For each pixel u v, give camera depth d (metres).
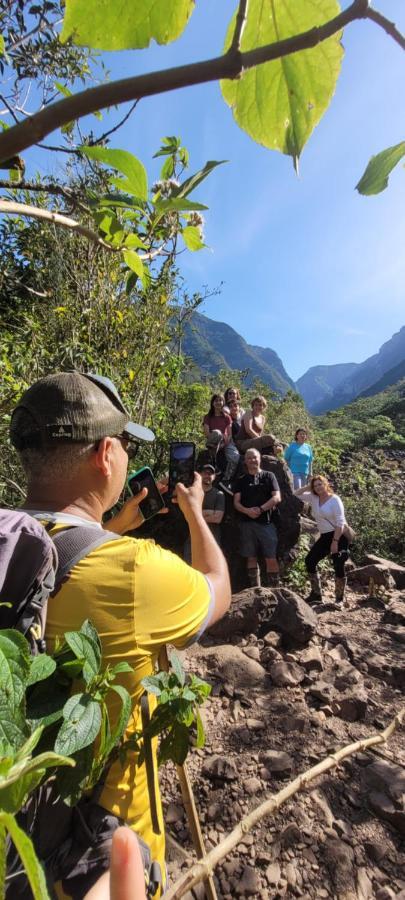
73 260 4.75
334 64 0.51
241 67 0.32
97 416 0.98
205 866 0.79
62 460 0.96
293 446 7.75
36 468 0.97
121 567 0.85
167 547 5.30
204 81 0.32
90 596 0.82
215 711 2.91
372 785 2.43
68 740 0.57
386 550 8.52
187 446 1.50
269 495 5.33
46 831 0.71
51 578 0.67
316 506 5.41
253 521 5.32
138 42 0.47
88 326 4.50
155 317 4.64
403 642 4.03
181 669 1.00
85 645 0.64
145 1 0.46
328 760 1.22
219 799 2.29
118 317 4.47
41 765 0.30
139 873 0.51
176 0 0.46
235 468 5.78
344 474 13.85
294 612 3.73
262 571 5.81
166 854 2.00
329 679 3.29
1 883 0.27
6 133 0.29
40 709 0.61
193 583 0.96
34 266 5.05
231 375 17.06
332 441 20.95
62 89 0.86
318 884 1.95
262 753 2.58
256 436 6.53
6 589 0.64
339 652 3.69
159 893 0.87
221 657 3.36
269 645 3.60
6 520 0.68
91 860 0.74
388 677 3.42
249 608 3.76
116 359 4.55
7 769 0.30
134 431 1.13
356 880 1.98
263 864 2.02
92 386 1.01
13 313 4.83
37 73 2.60
